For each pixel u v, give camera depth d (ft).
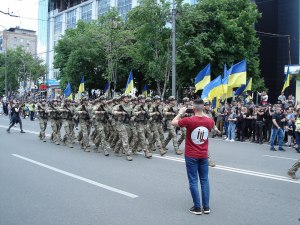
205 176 18.47
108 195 21.31
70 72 117.19
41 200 20.27
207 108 37.06
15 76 185.26
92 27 112.88
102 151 39.55
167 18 79.10
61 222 16.81
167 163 32.04
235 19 88.69
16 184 23.81
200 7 88.84
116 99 38.68
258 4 124.77
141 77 122.21
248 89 68.80
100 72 121.19
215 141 52.60
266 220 17.34
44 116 48.98
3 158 33.81
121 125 34.17
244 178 26.27
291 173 26.32
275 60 126.93
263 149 44.19
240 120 53.83
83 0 201.05
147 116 36.37
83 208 18.88
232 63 88.38
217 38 87.61
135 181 24.85
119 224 16.55
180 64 85.71
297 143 42.80
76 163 31.63
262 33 124.77
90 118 40.06
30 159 33.35
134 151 37.32
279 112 43.93
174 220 17.16
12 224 16.61
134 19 80.02
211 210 18.79
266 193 22.17
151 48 81.41
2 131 62.54
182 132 37.68
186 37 85.40
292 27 121.29
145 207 19.12
